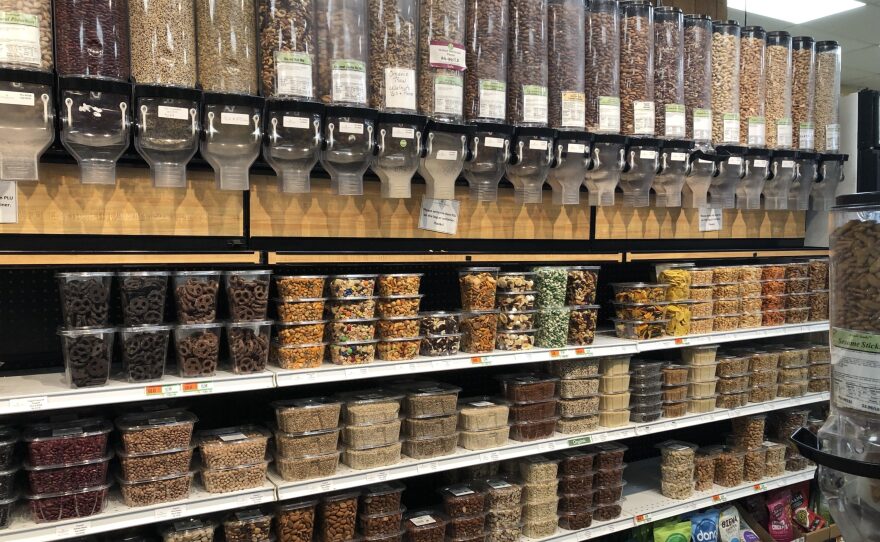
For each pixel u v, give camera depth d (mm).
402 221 2535
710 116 2965
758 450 3324
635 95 2738
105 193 2018
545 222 2904
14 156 1689
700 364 3115
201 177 2160
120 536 2045
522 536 2611
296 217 2330
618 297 2961
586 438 2697
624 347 2781
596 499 2791
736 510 3303
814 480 3709
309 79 1996
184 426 1943
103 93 1744
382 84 2166
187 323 1963
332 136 2039
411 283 2307
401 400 2424
